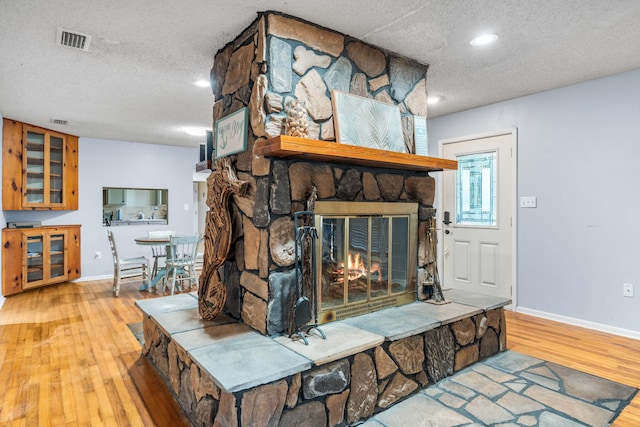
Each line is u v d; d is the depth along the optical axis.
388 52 2.68
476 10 2.13
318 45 2.29
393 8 2.10
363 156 2.15
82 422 1.95
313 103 2.25
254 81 2.17
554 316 3.61
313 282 2.17
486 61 2.89
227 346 1.93
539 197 3.70
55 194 5.39
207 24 2.28
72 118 4.59
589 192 3.38
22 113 4.36
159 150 6.59
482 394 2.19
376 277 2.62
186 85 3.38
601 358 2.71
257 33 2.16
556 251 3.59
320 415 1.79
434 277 2.88
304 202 2.20
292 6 2.07
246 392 1.58
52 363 2.68
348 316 2.41
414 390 2.21
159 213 6.91
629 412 2.00
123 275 4.97
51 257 5.30
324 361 1.79
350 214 2.42
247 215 2.25
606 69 3.08
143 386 2.34
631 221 3.14
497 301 2.86
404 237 2.80
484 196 4.15
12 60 2.81
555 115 3.58
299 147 1.88
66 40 2.49
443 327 2.41
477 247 4.21
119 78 3.20
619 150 3.20
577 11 2.15
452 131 4.45
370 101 2.48
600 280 3.32
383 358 2.07
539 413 1.98
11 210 4.84
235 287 2.43
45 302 4.43
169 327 2.25
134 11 2.12
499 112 3.99
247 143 2.24
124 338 3.20
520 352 2.83
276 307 2.08
